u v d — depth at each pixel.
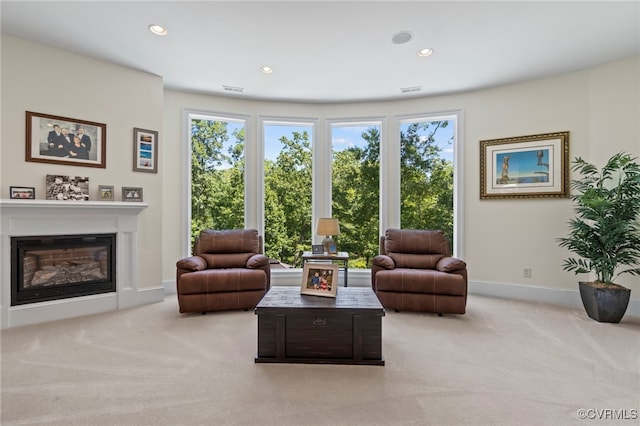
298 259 4.66
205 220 4.38
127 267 3.46
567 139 3.55
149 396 1.71
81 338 2.52
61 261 3.10
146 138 3.59
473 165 4.09
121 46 3.01
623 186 2.91
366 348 2.10
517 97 3.83
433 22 2.59
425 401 1.67
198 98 4.20
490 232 3.99
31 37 2.86
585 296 3.11
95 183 3.27
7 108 2.81
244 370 2.01
